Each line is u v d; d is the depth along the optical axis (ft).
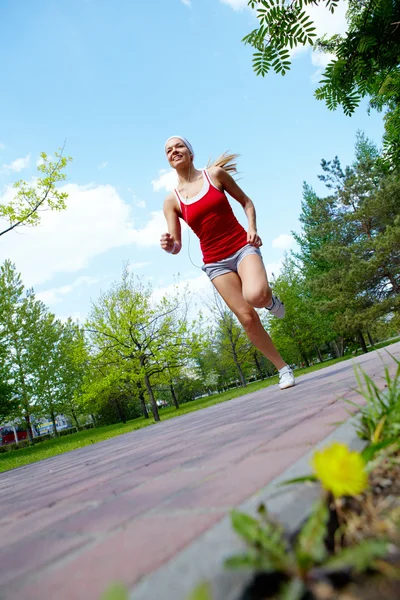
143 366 52.19
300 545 2.01
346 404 6.41
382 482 2.93
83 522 3.81
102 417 125.39
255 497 2.97
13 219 31.01
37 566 2.83
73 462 13.96
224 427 8.66
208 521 2.76
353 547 2.21
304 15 9.06
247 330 13.28
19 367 83.46
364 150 101.45
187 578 1.98
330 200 85.92
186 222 12.70
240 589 1.84
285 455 4.11
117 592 1.41
